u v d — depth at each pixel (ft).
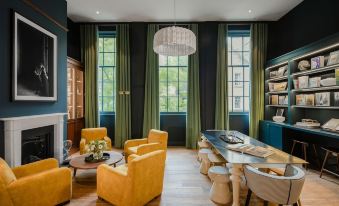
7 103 8.74
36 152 11.11
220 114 17.90
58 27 12.92
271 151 8.11
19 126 9.05
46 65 11.34
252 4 15.11
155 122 17.97
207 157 10.77
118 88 17.98
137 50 18.35
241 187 9.54
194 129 17.84
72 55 17.46
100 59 19.19
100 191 8.21
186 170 12.05
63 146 13.05
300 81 13.52
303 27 14.61
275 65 16.35
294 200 5.65
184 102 19.21
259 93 18.03
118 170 7.72
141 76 18.37
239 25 18.39
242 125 18.81
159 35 9.10
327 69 11.60
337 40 10.39
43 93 11.07
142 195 7.57
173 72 19.24
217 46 18.04
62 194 7.74
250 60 18.19
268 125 16.24
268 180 5.65
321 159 12.78
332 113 12.12
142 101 18.35
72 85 16.26
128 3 14.87
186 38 9.00
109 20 17.83
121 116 18.01
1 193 6.06
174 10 16.01
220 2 14.76
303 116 14.61
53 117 11.91
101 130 14.47
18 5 9.39
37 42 10.60
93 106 18.07
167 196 8.75
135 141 13.23
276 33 17.87
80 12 16.22
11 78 8.86
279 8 15.71
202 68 18.26
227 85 17.94
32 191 6.71
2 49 8.46
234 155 7.77
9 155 8.55
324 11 12.71
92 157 10.23
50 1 12.12
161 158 8.47
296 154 14.35
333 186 9.78
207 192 9.14
